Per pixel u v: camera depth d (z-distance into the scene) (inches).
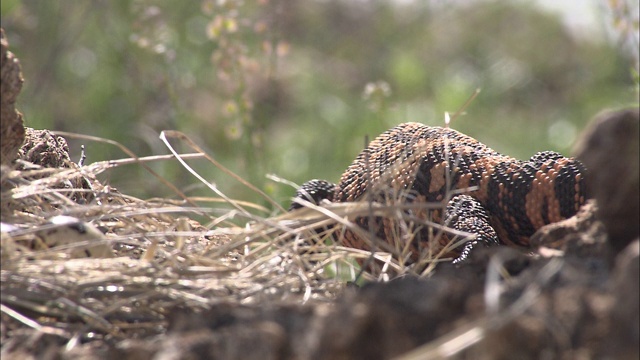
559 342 132.8
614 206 148.1
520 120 730.2
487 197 261.1
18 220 196.9
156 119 504.7
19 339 161.5
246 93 390.3
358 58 795.4
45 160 251.0
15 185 209.5
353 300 151.1
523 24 873.5
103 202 236.7
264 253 206.8
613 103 669.9
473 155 271.9
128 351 147.9
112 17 534.3
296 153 616.4
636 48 373.1
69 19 561.6
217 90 561.9
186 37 549.3
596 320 135.4
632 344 126.9
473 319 139.6
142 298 167.6
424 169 274.1
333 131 648.4
